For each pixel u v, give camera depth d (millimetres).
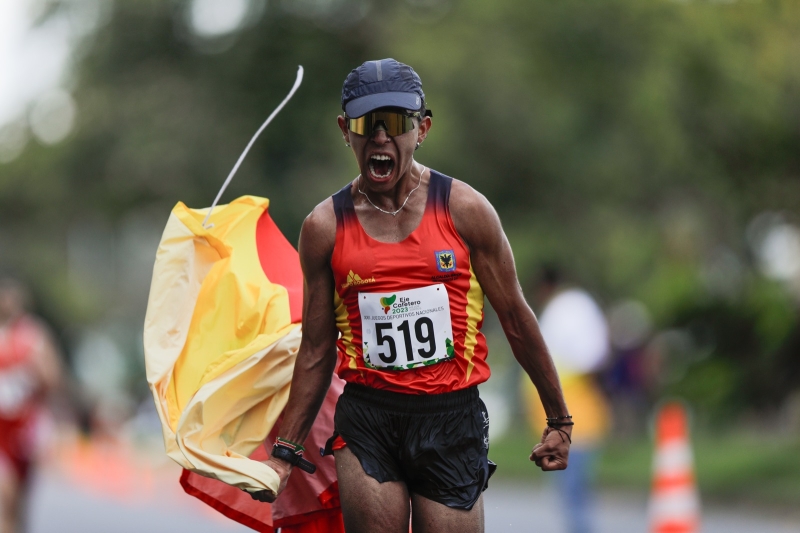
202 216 18453
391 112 15438
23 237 130625
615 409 69438
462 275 16000
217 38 91812
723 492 48969
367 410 16203
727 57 65250
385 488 16047
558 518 45344
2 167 97938
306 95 88812
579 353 31344
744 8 66312
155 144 87375
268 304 17734
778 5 64375
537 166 79812
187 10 90125
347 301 16203
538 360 16656
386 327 15953
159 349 17578
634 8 72562
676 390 54719
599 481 56281
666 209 81375
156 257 17938
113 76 91500
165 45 92312
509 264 16219
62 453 90875
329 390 18531
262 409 17609
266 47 89688
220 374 17188
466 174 78625
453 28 77938
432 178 16031
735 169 62812
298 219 87188
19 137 98125
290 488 18547
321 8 89188
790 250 65000
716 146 64062
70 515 51312
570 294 31953
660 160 72188
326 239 16078
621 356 69500
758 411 55406
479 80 75688
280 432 17000
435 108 75938
